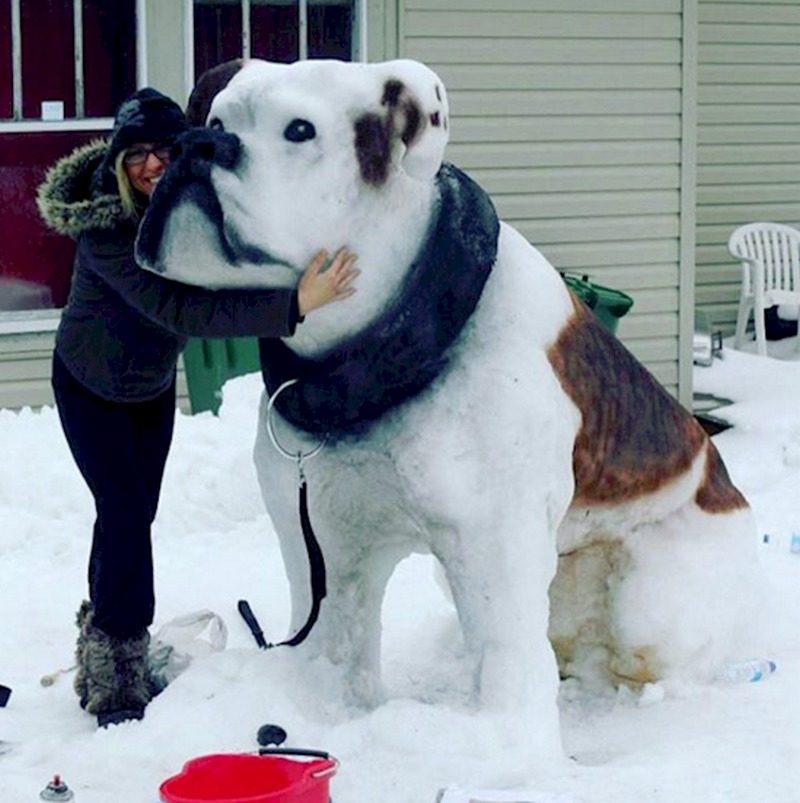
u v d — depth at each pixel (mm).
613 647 5395
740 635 5488
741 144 14094
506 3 10594
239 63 4516
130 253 4688
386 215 4363
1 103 9477
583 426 4867
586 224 11039
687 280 11336
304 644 5027
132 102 4816
